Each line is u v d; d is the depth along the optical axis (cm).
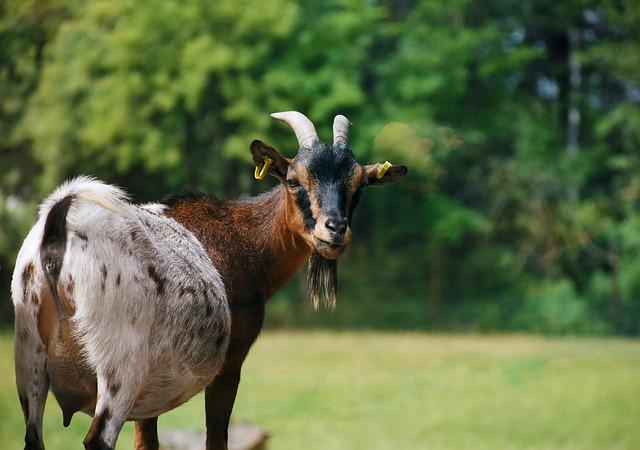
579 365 1783
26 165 2709
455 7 2928
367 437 1070
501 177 2947
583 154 3038
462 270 3178
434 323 2881
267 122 2467
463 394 1422
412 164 2527
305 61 2614
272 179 2692
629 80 2920
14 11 1312
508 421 1189
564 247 2916
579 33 3222
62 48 1666
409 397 1375
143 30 2248
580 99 3195
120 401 481
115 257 486
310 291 611
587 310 2873
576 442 1064
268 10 2459
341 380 1559
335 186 574
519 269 3077
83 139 2428
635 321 2819
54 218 479
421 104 2752
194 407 1209
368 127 2530
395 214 3003
